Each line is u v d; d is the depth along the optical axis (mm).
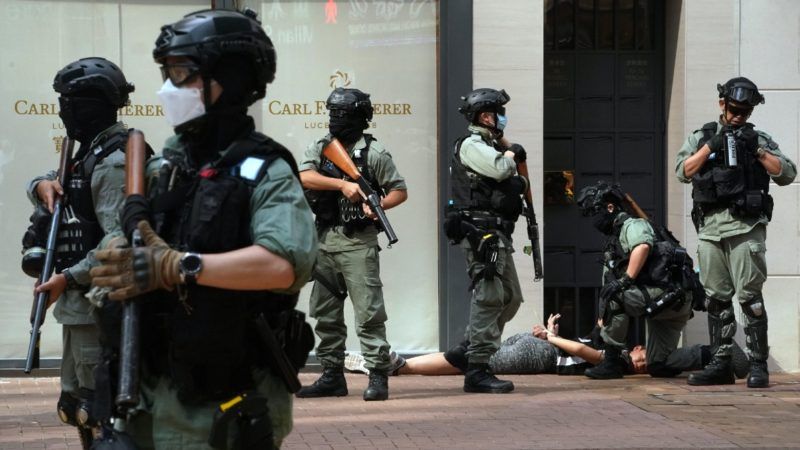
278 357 3764
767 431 8086
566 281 11656
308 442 7625
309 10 10773
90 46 10609
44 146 10570
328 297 9312
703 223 9969
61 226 5492
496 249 9352
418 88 10852
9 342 10531
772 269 11109
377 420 8422
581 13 11648
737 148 9672
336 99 9039
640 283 10172
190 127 3775
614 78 11672
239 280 3551
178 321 3607
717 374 10055
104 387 3871
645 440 7754
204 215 3645
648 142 11672
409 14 10828
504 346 10727
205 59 3693
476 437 7816
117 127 5512
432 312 10906
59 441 7543
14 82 10523
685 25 11094
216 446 3668
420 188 10883
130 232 3633
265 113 10797
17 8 10500
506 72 10766
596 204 10320
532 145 10805
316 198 9125
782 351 11133
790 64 11133
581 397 9445
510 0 10711
